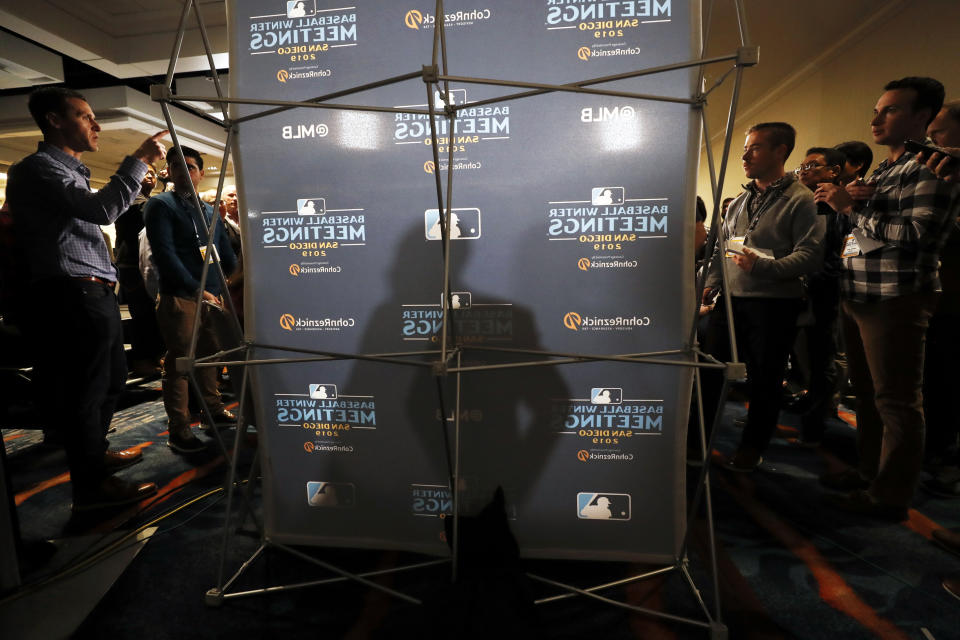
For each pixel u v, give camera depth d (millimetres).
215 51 3795
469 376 1250
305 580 1283
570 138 1121
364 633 1088
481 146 1148
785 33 3777
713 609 1146
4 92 5180
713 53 4109
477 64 1105
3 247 1656
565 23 1073
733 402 2926
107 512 1654
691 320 1150
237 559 1379
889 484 1513
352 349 1271
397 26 1114
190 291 2129
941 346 1829
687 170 1099
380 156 1178
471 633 931
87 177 1672
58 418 1607
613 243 1149
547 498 1291
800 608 1146
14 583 1229
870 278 1437
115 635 1091
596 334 1187
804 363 2734
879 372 1477
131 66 3998
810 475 1896
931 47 3066
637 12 1056
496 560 1098
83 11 3592
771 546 1406
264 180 1223
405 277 1218
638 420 1227
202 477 1943
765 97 5090
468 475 1304
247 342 1258
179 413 2203
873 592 1201
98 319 1612
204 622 1129
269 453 1368
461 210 1180
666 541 1271
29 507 1704
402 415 1294
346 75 1145
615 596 1199
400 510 1344
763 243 1829
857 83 3766
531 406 1250
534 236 1169
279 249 1251
